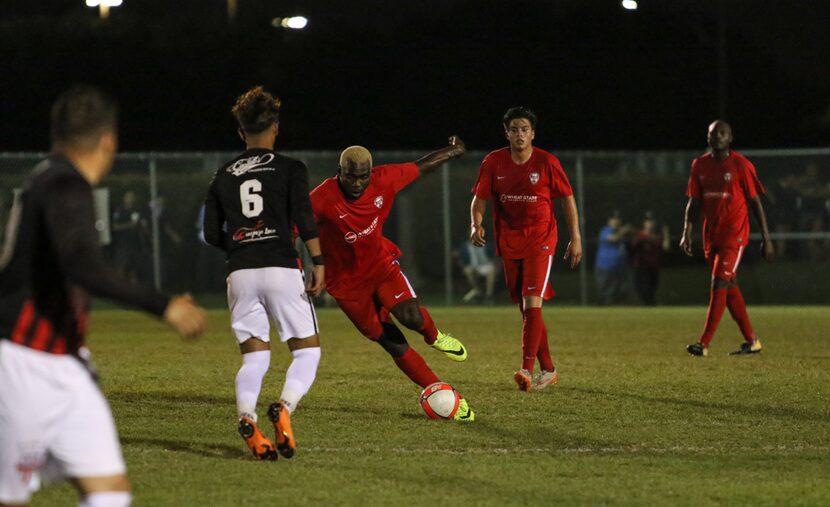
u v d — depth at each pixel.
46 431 11.23
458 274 62.06
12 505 11.43
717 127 35.50
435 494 16.58
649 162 62.84
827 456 19.48
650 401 25.86
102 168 11.86
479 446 20.36
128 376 30.97
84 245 11.02
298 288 19.36
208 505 16.00
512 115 27.52
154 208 59.81
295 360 19.64
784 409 24.67
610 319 52.28
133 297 11.14
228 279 19.50
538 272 27.52
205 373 31.70
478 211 28.30
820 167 60.16
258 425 22.80
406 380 29.75
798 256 60.53
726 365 33.28
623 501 16.14
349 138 112.81
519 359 35.28
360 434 21.55
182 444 20.59
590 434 21.58
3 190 57.84
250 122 19.56
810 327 47.06
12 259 11.29
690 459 19.17
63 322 11.39
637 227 62.72
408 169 23.33
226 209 19.36
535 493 16.62
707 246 36.06
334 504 16.03
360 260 22.94
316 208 22.55
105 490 11.41
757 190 36.03
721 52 87.94
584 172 62.88
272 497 16.44
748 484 17.23
